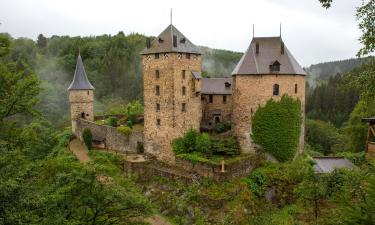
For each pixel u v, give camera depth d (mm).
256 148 40625
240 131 41562
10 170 13641
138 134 44688
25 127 16172
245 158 37031
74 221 15492
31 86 15688
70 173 16578
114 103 91875
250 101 40531
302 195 28953
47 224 14102
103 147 48719
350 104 84438
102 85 100375
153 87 41812
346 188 18641
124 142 46156
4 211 12312
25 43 116000
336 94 87812
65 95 89062
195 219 32375
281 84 39469
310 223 27750
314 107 91625
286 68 39719
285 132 39594
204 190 34219
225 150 40094
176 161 39344
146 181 39031
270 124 39750
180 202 34188
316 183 28453
